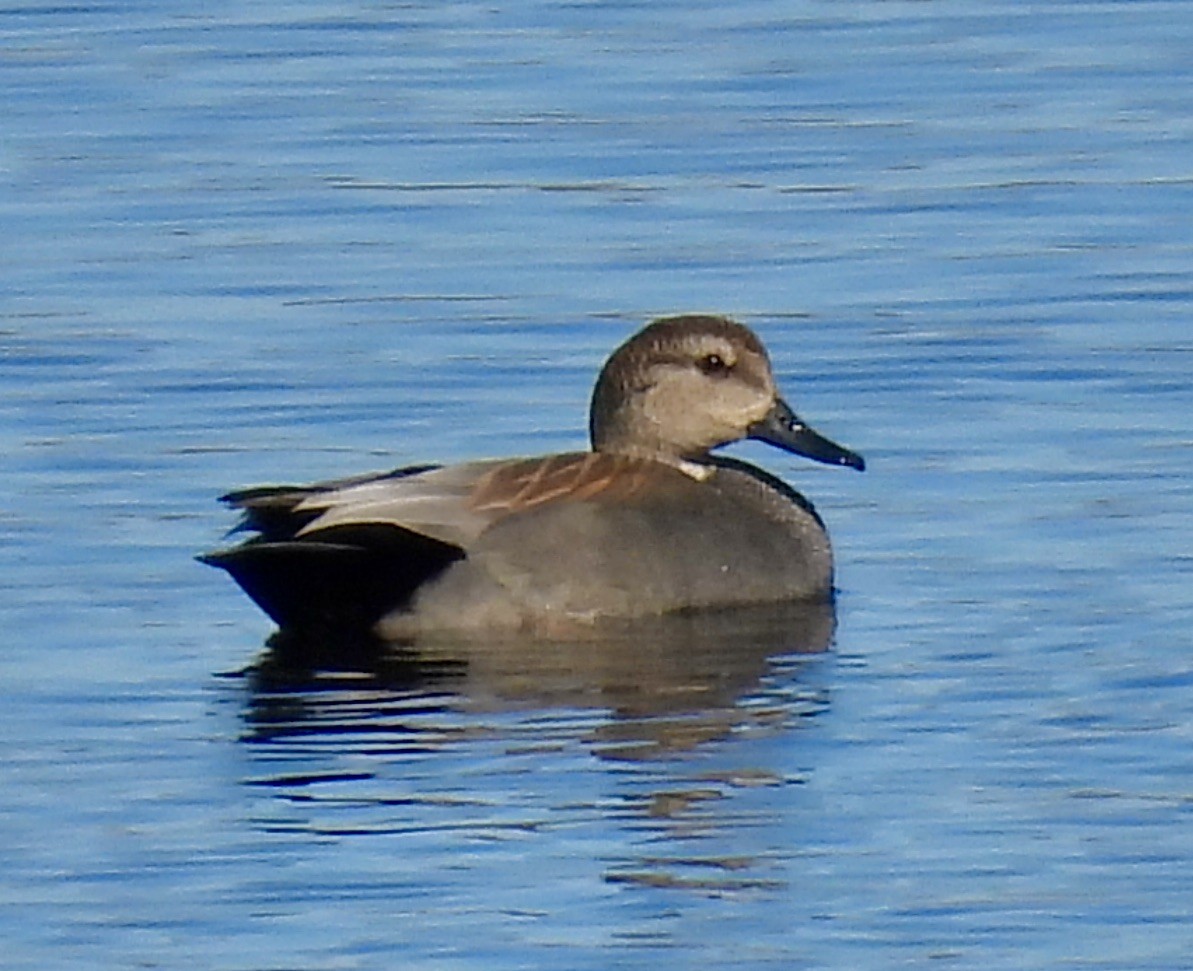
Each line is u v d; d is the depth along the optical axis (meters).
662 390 18.12
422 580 16.91
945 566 17.67
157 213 24.70
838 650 16.41
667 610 17.19
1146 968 12.55
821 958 12.66
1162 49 28.70
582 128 26.73
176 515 18.55
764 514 17.52
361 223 24.42
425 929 12.94
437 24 30.20
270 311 22.44
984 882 13.30
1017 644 16.33
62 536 18.17
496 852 13.68
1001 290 22.61
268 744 15.02
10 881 13.47
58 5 30.97
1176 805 14.05
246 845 13.80
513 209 24.73
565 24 30.16
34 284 23.06
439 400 20.70
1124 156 25.67
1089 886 13.27
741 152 26.02
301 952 12.77
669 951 12.73
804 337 21.77
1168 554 17.62
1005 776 14.44
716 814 14.00
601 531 17.12
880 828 13.90
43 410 20.42
